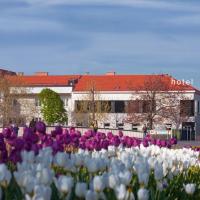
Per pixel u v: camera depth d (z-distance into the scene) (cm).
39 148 2470
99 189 1514
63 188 1488
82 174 2105
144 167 1855
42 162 1916
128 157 2180
